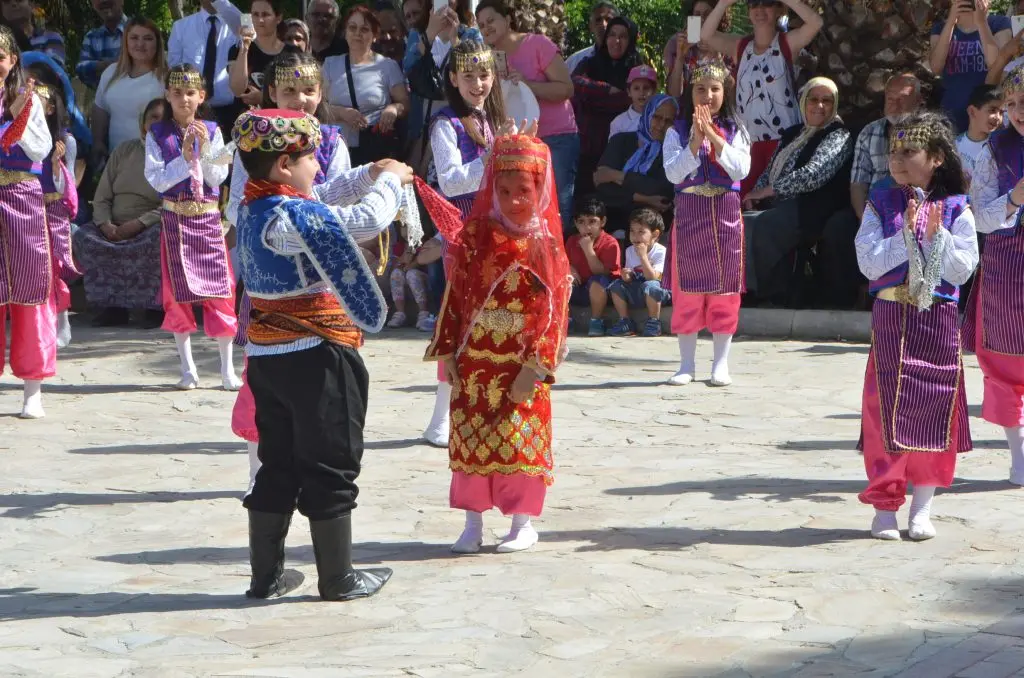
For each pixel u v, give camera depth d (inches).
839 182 493.7
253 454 264.1
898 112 467.8
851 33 537.3
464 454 225.6
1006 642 177.3
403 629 187.0
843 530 241.1
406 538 239.3
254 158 192.7
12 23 582.9
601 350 467.5
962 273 231.1
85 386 402.3
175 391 393.1
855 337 481.1
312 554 230.7
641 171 535.8
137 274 518.3
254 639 183.3
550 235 221.1
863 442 238.4
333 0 560.4
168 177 369.1
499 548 229.6
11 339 351.3
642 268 503.2
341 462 199.2
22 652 178.1
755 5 509.4
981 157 273.1
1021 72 262.5
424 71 448.5
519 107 432.1
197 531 246.7
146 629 187.9
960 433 234.1
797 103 513.7
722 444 317.7
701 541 234.5
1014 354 273.0
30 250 345.1
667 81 598.2
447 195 284.4
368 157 529.0
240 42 530.0
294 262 190.9
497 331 222.2
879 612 191.6
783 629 184.7
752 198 505.0
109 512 260.2
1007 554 222.7
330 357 195.8
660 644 178.9
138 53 546.3
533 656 174.2
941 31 508.1
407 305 534.9
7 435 332.8
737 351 462.9
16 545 236.7
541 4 595.5
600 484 279.1
